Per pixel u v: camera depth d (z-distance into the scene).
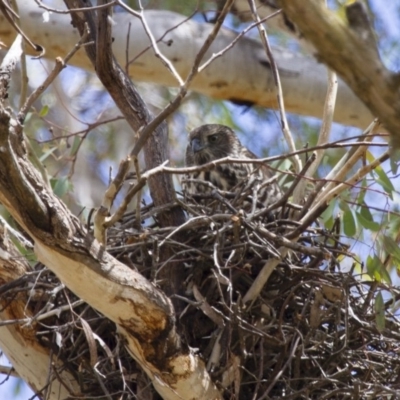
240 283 8.90
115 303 7.61
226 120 16.19
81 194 15.96
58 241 7.24
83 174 16.28
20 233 10.23
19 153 6.97
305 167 8.52
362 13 5.28
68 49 12.47
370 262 9.17
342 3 8.30
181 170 7.46
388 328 9.30
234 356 8.54
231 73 12.68
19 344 9.02
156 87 16.83
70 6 9.59
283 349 8.63
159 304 7.71
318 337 8.89
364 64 5.20
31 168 7.05
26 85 9.84
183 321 8.80
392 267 11.20
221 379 8.51
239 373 8.54
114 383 8.93
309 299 8.79
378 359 9.10
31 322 8.42
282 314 8.60
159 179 9.42
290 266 8.66
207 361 8.62
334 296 8.90
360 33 5.23
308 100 12.91
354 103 12.78
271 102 12.98
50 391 8.83
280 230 9.02
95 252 7.42
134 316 7.71
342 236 9.40
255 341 8.66
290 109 13.09
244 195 9.27
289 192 8.89
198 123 16.47
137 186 7.34
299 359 8.62
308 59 13.01
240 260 8.59
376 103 5.24
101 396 8.59
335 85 10.09
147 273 8.81
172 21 12.66
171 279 8.78
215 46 12.69
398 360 9.02
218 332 8.64
